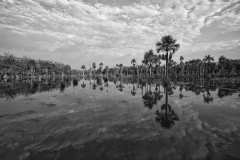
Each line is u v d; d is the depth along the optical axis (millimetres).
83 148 4418
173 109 9203
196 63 87562
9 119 7613
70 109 9664
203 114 7965
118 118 7441
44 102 12312
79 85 30875
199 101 11711
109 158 3842
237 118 7184
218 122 6613
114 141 4836
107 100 12781
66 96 15500
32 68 88438
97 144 4652
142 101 12109
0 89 22734
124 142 4746
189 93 16203
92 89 22500
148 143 4637
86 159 3832
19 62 83688
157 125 6320
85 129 5996
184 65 102062
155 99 12898
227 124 6336
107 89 22344
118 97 14383
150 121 6883
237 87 21969
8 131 5973
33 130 6039
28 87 26125
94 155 4012
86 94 16844
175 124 6414
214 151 4125
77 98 14109
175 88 21672
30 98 14461
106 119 7293
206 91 17703
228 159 3756
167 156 3883
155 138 5000
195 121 6797
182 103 11031
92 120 7180
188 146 4410
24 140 5121
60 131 5852
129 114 8156
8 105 11258
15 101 12922
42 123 6906
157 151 4141
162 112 8508
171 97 13805
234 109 9008
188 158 3793
